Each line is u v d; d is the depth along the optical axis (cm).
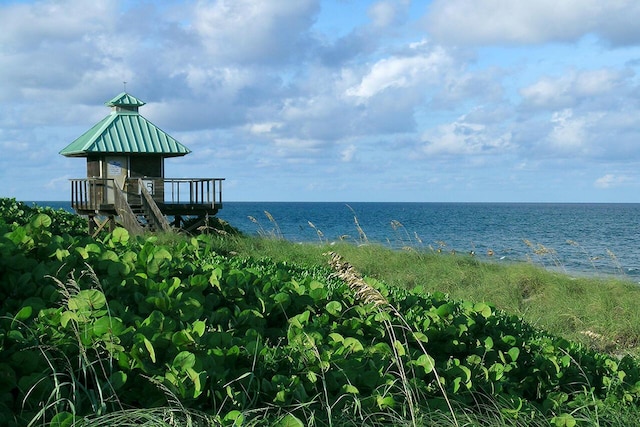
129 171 2528
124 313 436
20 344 378
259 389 391
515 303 1229
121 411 348
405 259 1588
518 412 446
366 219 8888
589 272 1925
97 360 382
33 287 469
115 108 2656
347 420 388
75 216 1905
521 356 550
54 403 334
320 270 915
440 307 565
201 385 363
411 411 395
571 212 14262
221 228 2291
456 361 478
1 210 1534
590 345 1002
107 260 538
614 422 469
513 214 12031
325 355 427
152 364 389
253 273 646
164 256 557
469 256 1639
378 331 521
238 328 489
